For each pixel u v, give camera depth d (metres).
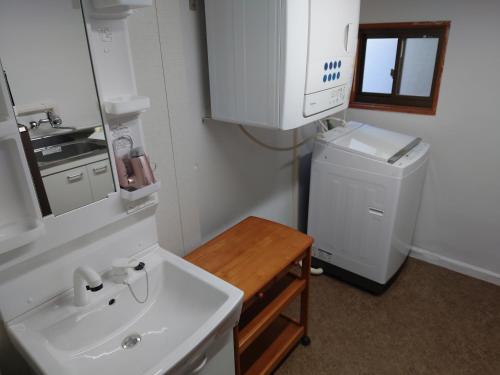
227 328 1.15
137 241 1.34
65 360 1.06
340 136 2.34
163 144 1.51
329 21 1.54
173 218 1.65
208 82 1.72
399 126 2.57
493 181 2.31
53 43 1.01
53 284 1.12
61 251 1.12
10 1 0.93
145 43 1.34
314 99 1.61
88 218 1.15
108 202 1.19
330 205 2.38
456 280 2.54
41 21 0.98
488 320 2.19
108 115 1.14
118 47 1.13
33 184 0.99
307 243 1.73
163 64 1.42
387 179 2.05
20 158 0.94
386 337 2.09
